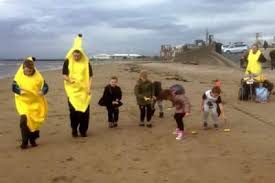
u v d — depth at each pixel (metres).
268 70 46.09
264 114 16.31
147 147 11.83
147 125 14.33
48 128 14.45
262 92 19.22
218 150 11.38
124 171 9.89
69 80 12.87
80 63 12.98
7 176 9.75
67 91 12.98
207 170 9.83
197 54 82.56
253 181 9.11
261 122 14.88
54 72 47.44
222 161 10.45
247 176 9.40
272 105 18.41
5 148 12.03
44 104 12.18
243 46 81.94
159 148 11.70
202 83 28.77
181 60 88.81
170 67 54.06
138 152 11.35
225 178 9.31
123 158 10.85
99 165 10.34
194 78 33.72
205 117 13.84
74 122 13.01
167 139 12.65
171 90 12.74
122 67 54.78
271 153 11.03
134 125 14.70
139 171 9.88
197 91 23.53
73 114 12.92
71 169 10.10
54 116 16.58
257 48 20.02
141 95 14.26
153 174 9.66
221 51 83.06
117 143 12.29
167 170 9.90
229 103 18.98
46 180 9.45
